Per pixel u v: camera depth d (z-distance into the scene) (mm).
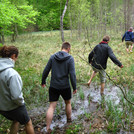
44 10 30844
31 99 4219
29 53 10586
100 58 3875
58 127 2980
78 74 5742
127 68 5977
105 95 4070
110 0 19734
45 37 20594
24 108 2129
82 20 16141
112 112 3174
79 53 9461
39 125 3078
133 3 16219
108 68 6258
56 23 30625
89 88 4727
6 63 1948
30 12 10609
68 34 22125
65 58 2666
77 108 3631
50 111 2740
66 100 2941
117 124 2807
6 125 3090
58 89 2697
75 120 3160
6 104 1987
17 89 1873
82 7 16078
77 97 4168
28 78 5691
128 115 3055
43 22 26969
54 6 30641
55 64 2729
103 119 3072
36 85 5055
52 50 11281
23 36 21406
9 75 1870
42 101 4086
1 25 8984
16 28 17859
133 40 8656
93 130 2787
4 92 1936
